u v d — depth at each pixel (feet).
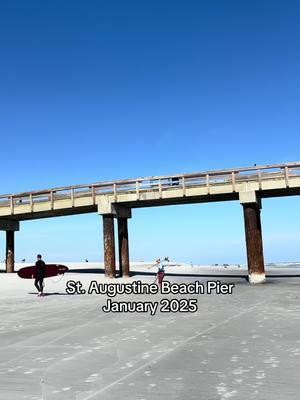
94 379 24.77
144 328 41.88
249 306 57.11
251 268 99.96
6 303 66.49
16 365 28.27
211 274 143.74
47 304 64.34
